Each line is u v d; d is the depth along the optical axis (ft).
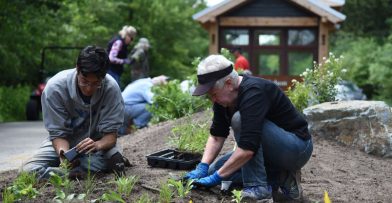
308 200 15.05
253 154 13.51
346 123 23.39
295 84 27.04
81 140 16.88
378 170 20.13
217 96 13.71
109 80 16.44
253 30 64.39
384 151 22.74
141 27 101.30
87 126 16.83
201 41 130.31
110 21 98.53
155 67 104.42
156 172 17.12
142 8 101.71
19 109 64.44
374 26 124.36
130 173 16.92
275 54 64.28
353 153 22.53
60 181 14.17
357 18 124.16
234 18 63.87
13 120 61.31
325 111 23.70
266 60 64.44
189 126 20.24
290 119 14.14
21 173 15.84
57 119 16.21
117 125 16.46
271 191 14.21
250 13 63.98
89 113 16.47
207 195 14.42
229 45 64.64
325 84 26.37
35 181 15.61
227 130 15.08
